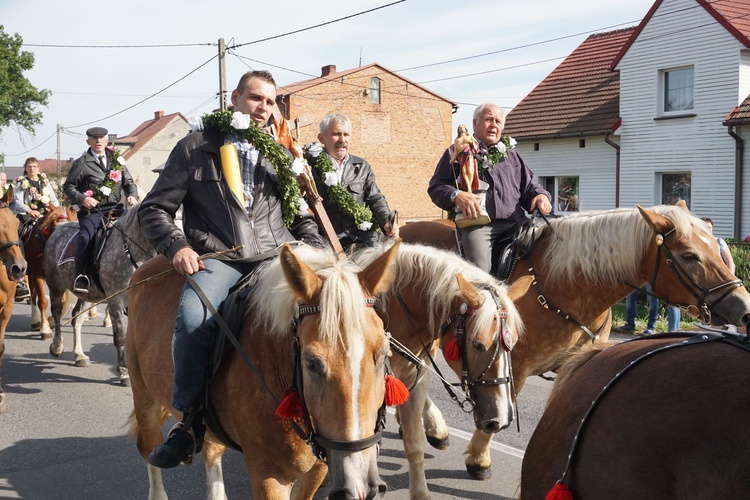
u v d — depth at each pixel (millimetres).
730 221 18344
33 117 40312
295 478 3139
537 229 5328
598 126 21031
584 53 24859
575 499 2246
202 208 3588
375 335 2645
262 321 3137
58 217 10047
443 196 5715
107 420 6551
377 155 35906
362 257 4469
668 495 2043
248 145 3734
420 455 4605
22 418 6586
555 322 5051
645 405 2168
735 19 18422
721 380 2090
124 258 7605
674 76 19766
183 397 3234
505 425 3939
